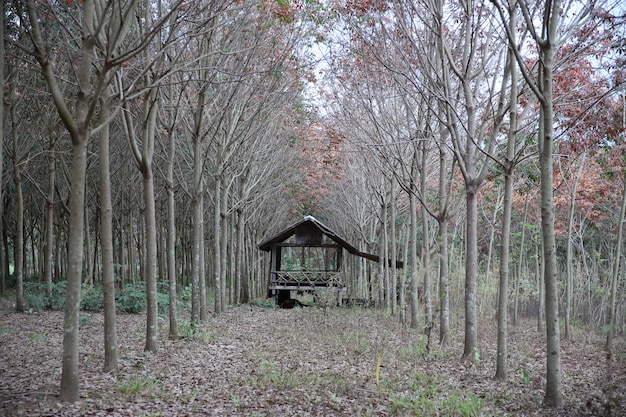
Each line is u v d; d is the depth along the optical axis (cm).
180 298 2345
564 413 695
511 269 2922
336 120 1780
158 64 999
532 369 1034
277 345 1257
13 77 1328
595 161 1648
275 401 743
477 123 1382
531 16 954
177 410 672
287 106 2020
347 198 2680
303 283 2734
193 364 980
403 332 1469
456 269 2484
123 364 924
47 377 796
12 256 3809
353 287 3105
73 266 682
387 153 1384
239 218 2534
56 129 1727
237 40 1277
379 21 1187
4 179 1952
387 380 888
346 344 1259
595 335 1741
